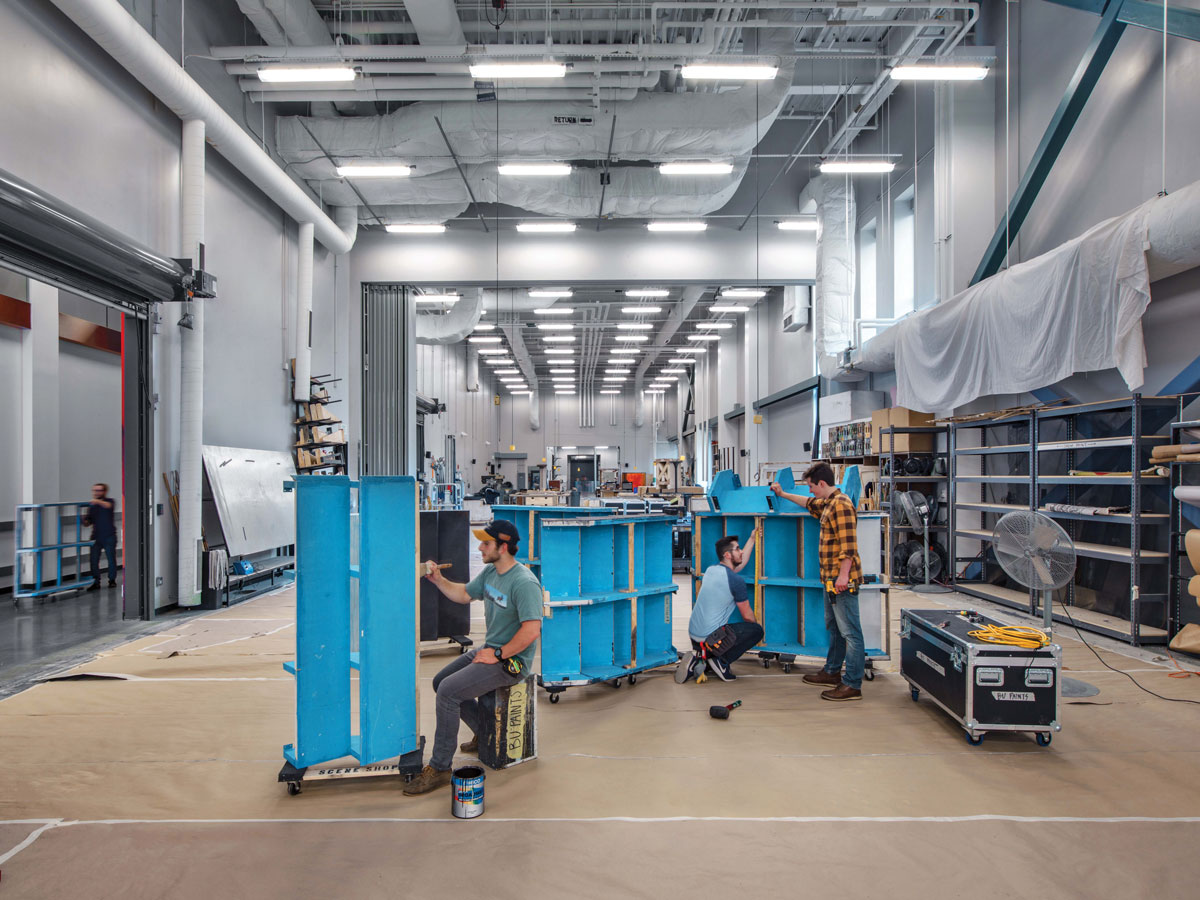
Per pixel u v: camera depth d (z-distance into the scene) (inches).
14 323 300.7
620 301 763.4
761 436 709.3
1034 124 297.3
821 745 135.9
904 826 102.9
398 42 342.0
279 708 158.2
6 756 130.5
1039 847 97.0
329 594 116.8
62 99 222.4
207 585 283.7
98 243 205.3
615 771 123.1
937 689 148.6
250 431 348.8
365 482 113.8
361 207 450.9
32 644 220.5
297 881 88.8
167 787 116.9
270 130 356.8
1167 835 100.4
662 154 366.9
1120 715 152.7
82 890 86.8
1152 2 219.5
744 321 758.5
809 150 483.2
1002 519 168.6
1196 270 211.9
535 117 339.6
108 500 334.6
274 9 279.0
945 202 332.2
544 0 309.4
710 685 178.1
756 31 321.4
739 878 89.4
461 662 127.2
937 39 351.9
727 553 184.5
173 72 247.8
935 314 310.2
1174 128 222.4
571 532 168.4
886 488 357.4
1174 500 206.8
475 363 1106.7
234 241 332.5
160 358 277.3
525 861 93.4
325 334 448.5
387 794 114.1
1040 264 241.9
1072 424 266.7
